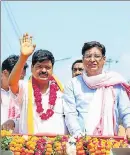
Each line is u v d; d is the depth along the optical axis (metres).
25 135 5.43
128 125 5.67
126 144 5.33
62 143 5.30
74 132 5.59
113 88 5.85
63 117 5.88
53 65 6.00
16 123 6.08
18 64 5.62
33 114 5.80
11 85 5.73
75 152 5.26
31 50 5.61
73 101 5.81
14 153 5.28
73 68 6.82
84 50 5.91
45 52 5.90
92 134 5.66
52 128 5.79
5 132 5.43
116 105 5.82
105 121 5.72
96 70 5.85
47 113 5.80
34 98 5.84
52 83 6.07
